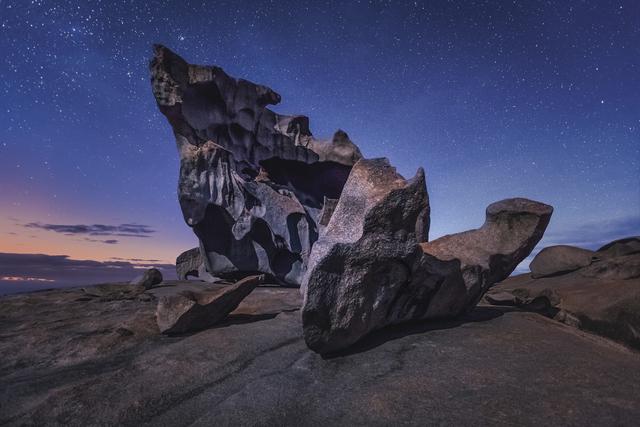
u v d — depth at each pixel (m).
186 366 3.13
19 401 2.79
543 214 4.51
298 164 12.42
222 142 10.54
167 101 9.15
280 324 4.28
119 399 2.65
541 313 5.41
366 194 3.47
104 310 5.86
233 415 2.41
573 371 2.75
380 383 2.69
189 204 9.33
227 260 9.88
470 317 4.30
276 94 11.95
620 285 6.17
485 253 4.34
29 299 6.87
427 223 3.65
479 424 2.13
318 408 2.44
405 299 3.65
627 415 2.16
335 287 3.12
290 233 10.07
